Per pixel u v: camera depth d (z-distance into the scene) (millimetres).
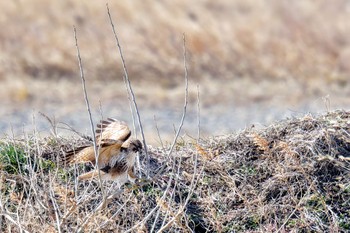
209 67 80625
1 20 85938
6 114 68000
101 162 26750
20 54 81625
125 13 86812
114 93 75312
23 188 30516
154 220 29344
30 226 27750
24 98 73312
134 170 30812
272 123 34156
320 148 32062
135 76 79875
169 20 85562
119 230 29359
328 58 82375
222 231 30125
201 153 28578
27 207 28734
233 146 32844
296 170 31328
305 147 32000
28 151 30172
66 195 27516
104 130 27250
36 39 83625
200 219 30484
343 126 32844
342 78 79062
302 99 73375
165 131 60344
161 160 32500
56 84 77938
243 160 32250
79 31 84875
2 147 32844
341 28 85188
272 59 81938
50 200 29594
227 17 87000
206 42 82438
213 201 30969
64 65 81000
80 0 88750
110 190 28234
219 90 75562
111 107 71125
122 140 26750
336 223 29938
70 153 26906
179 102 72875
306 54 82438
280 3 89312
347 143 32312
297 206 29406
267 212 30438
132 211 30266
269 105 71375
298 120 33562
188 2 88812
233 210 30750
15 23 85812
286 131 33062
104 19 86688
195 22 85625
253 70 80750
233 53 82125
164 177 31469
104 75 79938
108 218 28828
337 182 31203
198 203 31016
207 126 62906
